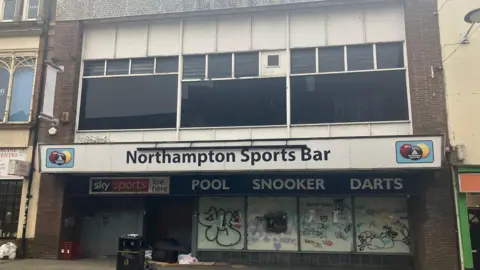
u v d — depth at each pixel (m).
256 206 14.25
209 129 13.72
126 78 14.56
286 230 13.96
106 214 15.30
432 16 12.86
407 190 13.00
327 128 13.11
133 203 15.25
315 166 11.77
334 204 13.85
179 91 14.10
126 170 12.70
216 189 14.05
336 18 13.73
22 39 15.38
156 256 14.34
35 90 14.88
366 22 13.53
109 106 14.45
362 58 13.38
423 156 11.33
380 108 12.97
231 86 13.89
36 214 14.10
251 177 13.95
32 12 15.69
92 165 12.89
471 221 12.37
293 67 13.70
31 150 14.52
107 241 15.10
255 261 13.94
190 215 14.90
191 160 12.45
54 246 13.81
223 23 14.31
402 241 13.35
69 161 13.03
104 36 14.98
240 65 13.99
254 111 13.60
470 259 11.52
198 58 14.28
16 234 14.19
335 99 13.27
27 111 15.01
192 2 14.30
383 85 13.09
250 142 12.22
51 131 14.25
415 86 12.60
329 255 13.60
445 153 12.06
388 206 13.59
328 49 13.61
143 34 14.73
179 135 13.84
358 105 13.12
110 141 14.14
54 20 15.29
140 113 14.23
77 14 14.95
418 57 12.71
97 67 14.83
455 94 12.34
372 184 13.27
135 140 14.04
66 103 14.38
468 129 12.10
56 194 14.10
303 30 13.84
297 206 14.03
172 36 14.53
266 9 13.93
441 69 12.52
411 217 13.28
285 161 11.95
